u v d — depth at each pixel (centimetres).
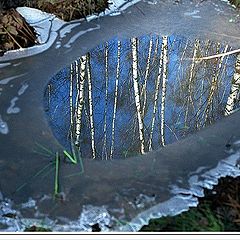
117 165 223
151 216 208
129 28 296
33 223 206
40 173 220
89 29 293
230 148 231
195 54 291
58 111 252
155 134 247
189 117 256
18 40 276
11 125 238
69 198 212
